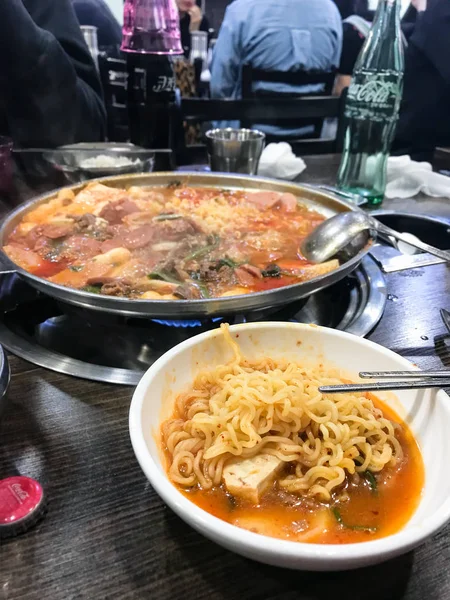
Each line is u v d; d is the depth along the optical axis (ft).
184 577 0.54
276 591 0.53
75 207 1.47
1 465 0.67
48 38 2.07
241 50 2.98
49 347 1.00
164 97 1.94
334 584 0.54
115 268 1.18
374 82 1.66
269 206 1.58
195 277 1.14
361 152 1.78
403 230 1.66
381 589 0.53
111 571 0.54
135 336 1.04
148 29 1.84
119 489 0.64
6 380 0.66
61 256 1.24
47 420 0.75
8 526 0.56
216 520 0.45
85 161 1.84
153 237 1.33
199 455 0.58
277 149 2.04
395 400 0.68
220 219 1.48
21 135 2.20
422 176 1.89
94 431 0.73
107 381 0.83
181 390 0.69
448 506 0.46
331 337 0.74
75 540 0.57
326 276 0.96
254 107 2.51
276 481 0.58
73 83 2.21
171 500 0.46
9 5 1.87
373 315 1.06
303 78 3.03
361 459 0.59
